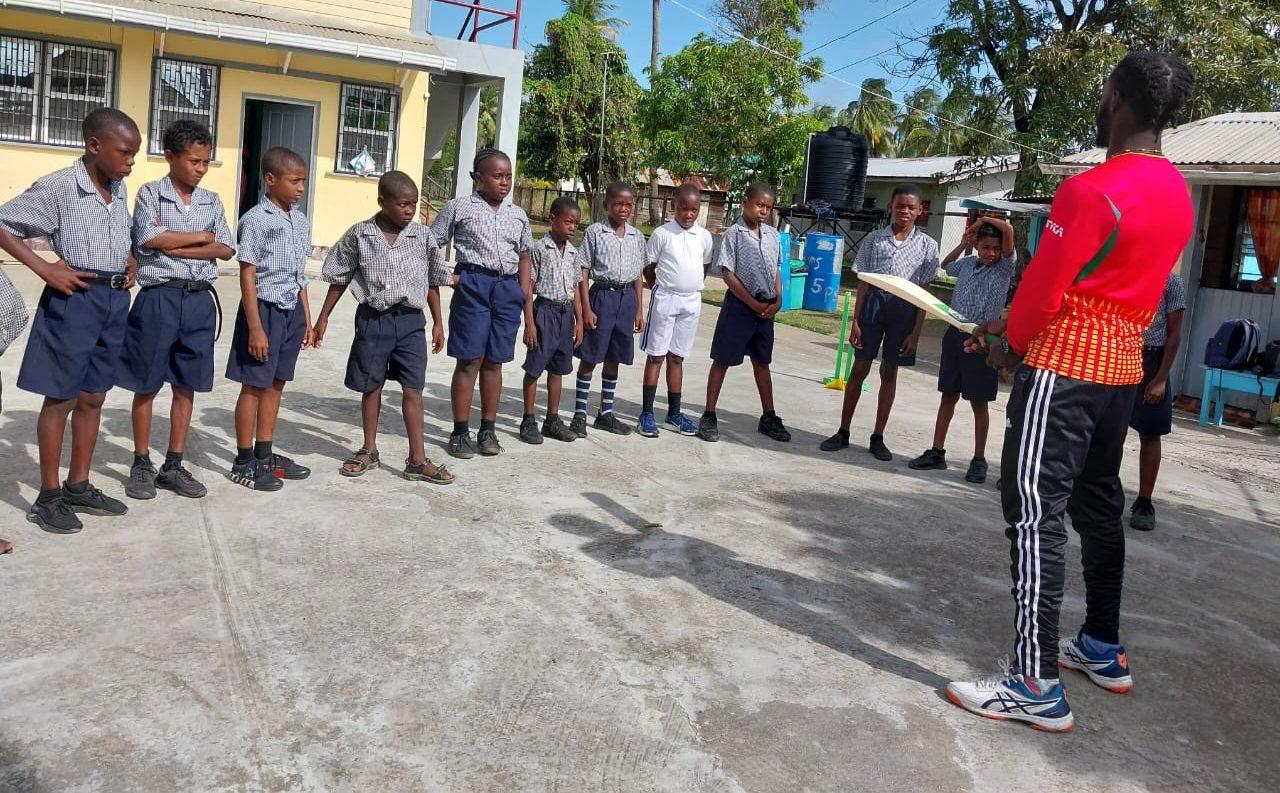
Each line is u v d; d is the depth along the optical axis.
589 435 6.45
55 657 3.07
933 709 3.21
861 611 3.94
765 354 6.64
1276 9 16.23
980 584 4.34
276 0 14.66
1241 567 4.90
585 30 31.17
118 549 3.94
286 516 4.46
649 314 6.50
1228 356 8.79
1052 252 2.99
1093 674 3.48
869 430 7.43
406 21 15.45
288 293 4.62
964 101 16.91
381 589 3.77
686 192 6.39
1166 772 2.97
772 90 24.75
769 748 2.89
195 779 2.54
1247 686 3.57
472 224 5.40
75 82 13.07
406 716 2.91
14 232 3.78
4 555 3.78
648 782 2.68
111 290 4.02
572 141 31.42
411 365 5.05
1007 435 3.23
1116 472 3.37
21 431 5.30
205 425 5.80
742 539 4.67
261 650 3.23
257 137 15.40
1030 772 2.90
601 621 3.64
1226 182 9.02
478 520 4.62
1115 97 3.12
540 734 2.87
